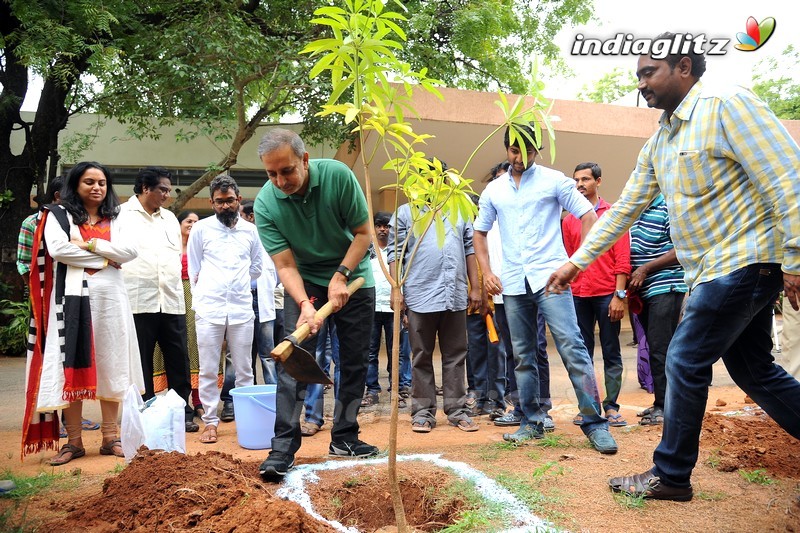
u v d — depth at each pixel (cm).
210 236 498
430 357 496
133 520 279
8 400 653
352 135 1037
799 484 319
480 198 457
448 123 941
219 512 270
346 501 319
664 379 465
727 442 380
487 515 281
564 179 429
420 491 320
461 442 438
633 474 338
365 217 366
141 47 1055
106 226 425
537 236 424
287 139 327
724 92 278
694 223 288
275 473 335
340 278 344
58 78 994
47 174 1320
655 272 463
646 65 295
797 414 294
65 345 398
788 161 258
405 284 500
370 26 230
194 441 468
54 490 337
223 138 1061
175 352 507
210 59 980
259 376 840
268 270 578
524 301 431
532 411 435
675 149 294
